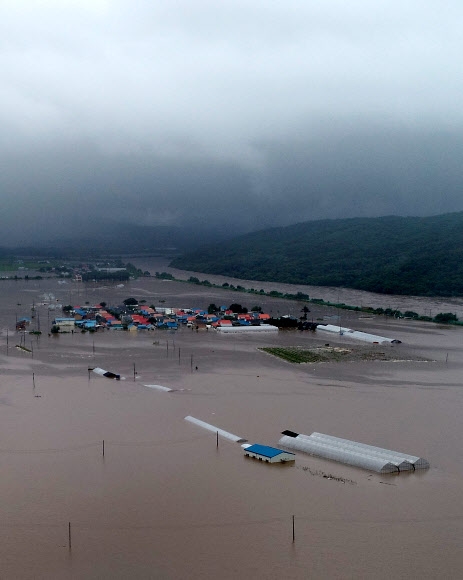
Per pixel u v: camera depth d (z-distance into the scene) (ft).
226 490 98.07
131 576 74.13
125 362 199.52
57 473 104.27
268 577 73.97
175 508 91.86
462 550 80.38
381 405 146.51
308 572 75.05
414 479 102.94
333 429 127.85
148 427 128.88
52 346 229.86
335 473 105.70
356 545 81.41
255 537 83.46
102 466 107.45
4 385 164.66
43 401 148.46
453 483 101.30
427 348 234.17
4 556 78.59
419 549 80.53
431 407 144.56
